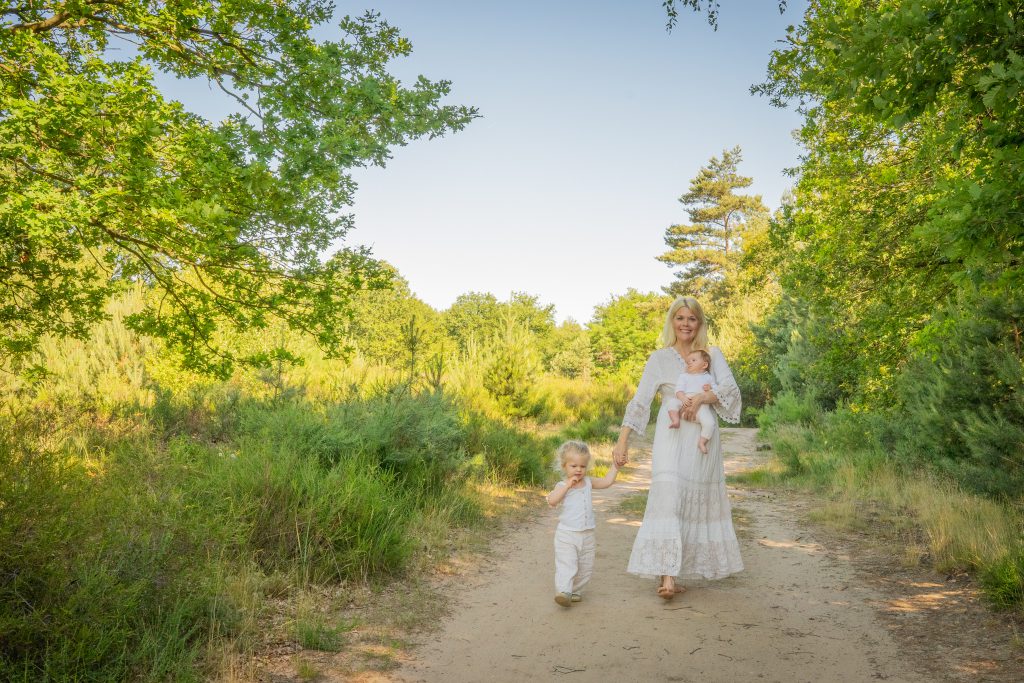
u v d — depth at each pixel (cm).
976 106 436
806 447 1540
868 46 423
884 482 962
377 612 480
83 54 727
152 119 528
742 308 3534
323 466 728
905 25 404
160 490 527
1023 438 793
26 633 326
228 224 568
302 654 399
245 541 512
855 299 984
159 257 681
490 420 1355
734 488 1134
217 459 657
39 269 690
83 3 625
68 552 375
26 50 566
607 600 518
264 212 585
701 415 523
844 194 938
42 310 732
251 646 396
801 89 905
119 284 771
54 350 1112
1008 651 402
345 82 581
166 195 523
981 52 416
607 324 6272
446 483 872
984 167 456
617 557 655
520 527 790
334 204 631
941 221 412
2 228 556
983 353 880
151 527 440
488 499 895
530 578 584
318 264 674
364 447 802
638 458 1538
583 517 515
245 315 761
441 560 616
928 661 395
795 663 397
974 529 615
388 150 601
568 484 516
